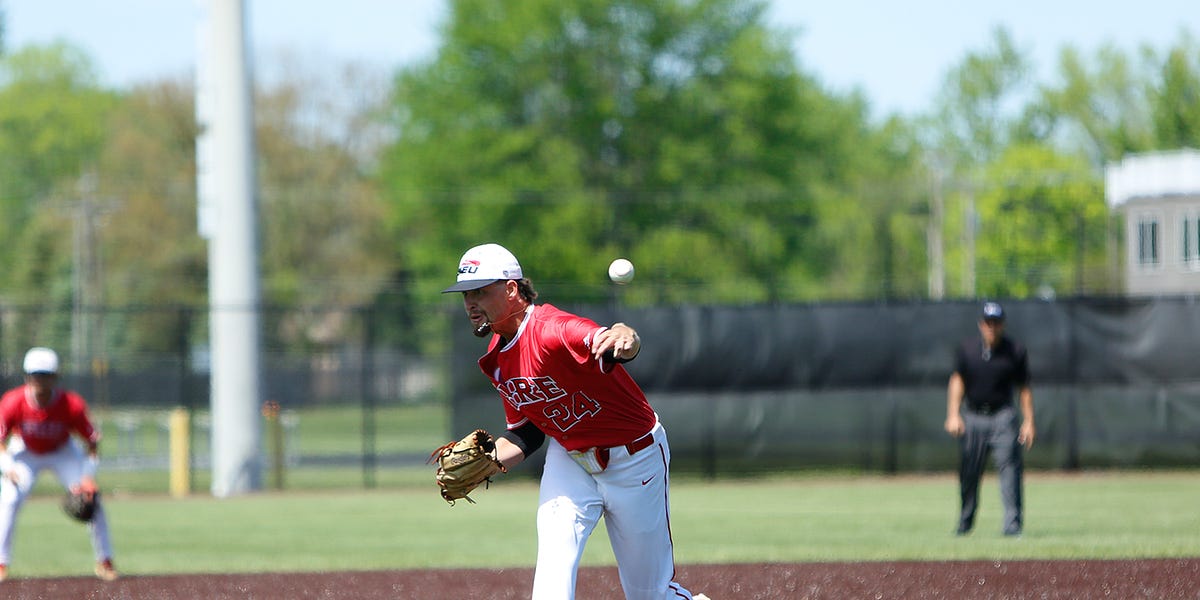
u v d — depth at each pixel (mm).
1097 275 177625
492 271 18906
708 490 63156
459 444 20578
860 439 68000
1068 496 55156
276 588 31672
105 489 73312
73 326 161750
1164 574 30406
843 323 68125
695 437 68125
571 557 19391
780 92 171000
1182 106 173375
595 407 19344
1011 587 29156
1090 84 197625
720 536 43094
